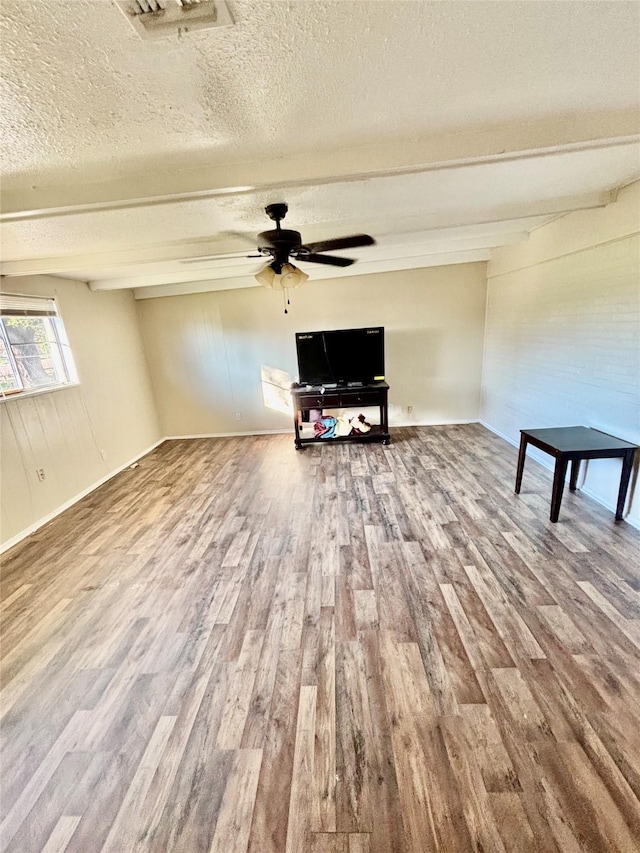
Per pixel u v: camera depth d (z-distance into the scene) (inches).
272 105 49.8
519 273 155.7
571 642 67.6
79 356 157.4
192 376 212.4
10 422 122.1
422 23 37.3
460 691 60.0
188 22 34.3
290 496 134.6
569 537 98.4
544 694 58.7
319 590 85.5
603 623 71.4
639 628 70.0
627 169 78.0
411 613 76.8
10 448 121.1
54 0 31.4
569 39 40.9
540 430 116.0
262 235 85.8
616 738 52.2
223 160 64.9
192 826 46.3
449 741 53.1
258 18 34.8
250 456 181.2
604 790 46.6
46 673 68.9
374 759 51.6
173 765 52.8
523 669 63.1
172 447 207.2
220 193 70.1
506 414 176.2
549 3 35.8
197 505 134.1
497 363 182.4
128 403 189.8
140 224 86.0
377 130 59.0
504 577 85.4
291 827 45.4
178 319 204.4
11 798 50.4
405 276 191.5
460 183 77.2
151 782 51.1
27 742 57.2
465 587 83.1
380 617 76.3
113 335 181.6
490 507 116.7
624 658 64.0
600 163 72.8
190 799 48.9
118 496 147.6
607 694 58.2
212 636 74.9
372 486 137.4
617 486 107.5
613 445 99.8
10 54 36.8
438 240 136.0
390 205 88.4
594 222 108.3
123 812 48.1
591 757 50.1
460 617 74.9
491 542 98.7
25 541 118.2
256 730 56.6
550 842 42.3
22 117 47.8
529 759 50.3
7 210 71.2
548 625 71.6
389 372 203.6
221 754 53.7
